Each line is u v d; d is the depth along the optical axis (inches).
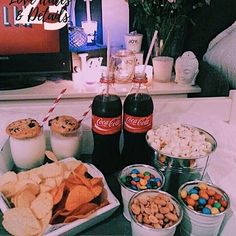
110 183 35.0
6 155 35.9
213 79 58.6
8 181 30.2
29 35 58.9
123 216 31.1
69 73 64.7
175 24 64.9
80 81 64.4
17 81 62.6
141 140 35.0
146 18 64.9
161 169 32.9
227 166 37.6
